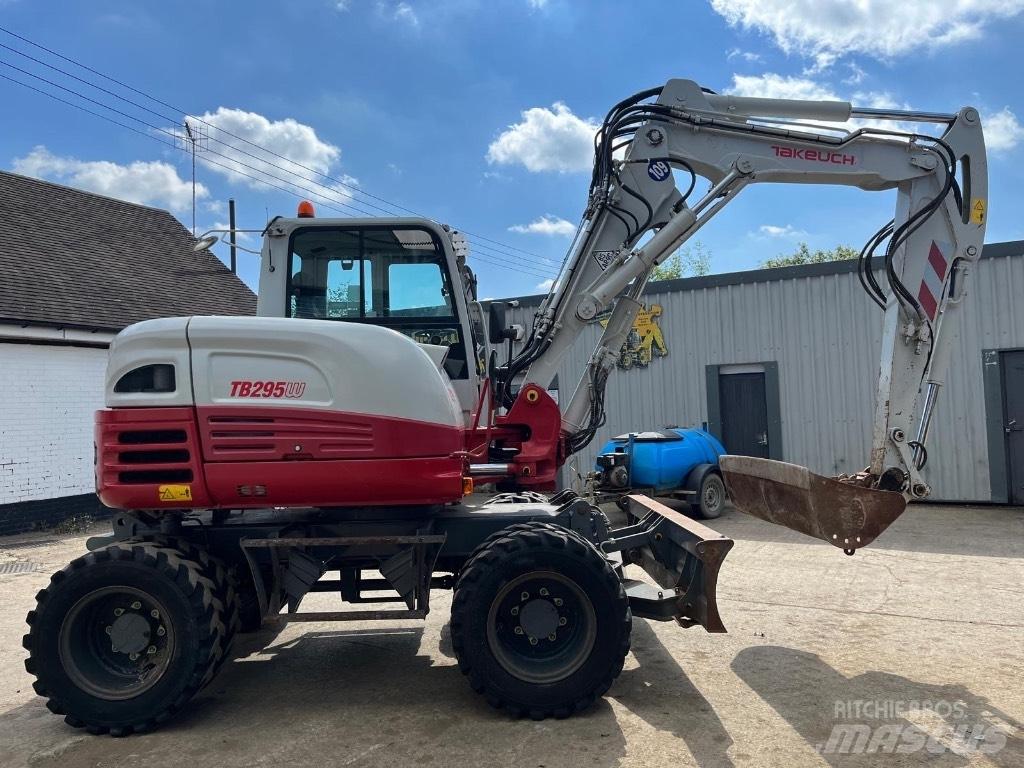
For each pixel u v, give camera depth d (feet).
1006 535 25.67
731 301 37.06
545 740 10.84
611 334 18.80
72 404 35.47
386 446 12.02
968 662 13.71
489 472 15.24
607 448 32.07
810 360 35.29
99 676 11.75
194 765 10.39
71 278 39.83
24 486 33.22
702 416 37.63
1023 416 31.30
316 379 12.06
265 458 11.96
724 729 11.09
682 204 17.52
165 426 11.96
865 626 15.96
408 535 13.03
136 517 13.33
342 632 16.67
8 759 10.75
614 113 17.44
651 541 14.02
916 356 16.10
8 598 20.62
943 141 16.72
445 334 15.40
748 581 20.02
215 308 48.47
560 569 11.75
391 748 10.71
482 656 11.59
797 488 14.58
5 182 45.21
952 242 16.63
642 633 15.72
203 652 11.61
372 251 15.34
